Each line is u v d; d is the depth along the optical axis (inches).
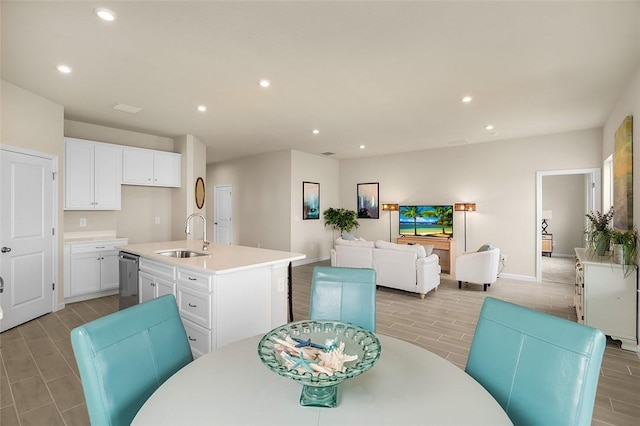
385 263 192.1
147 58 106.5
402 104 151.7
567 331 40.9
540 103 150.0
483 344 50.4
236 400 39.0
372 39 95.0
